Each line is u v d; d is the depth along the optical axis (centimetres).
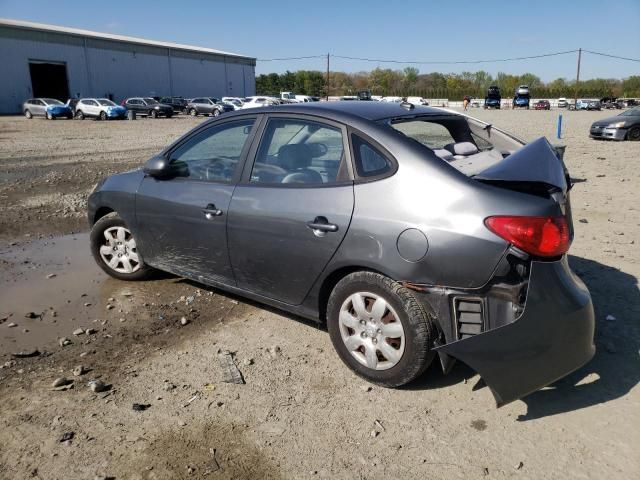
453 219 281
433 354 301
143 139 2145
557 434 280
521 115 4472
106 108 3738
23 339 389
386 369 313
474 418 294
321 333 397
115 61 5681
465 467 258
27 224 735
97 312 436
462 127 418
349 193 318
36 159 1459
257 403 310
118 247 494
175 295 470
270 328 405
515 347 271
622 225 674
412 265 290
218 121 410
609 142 1839
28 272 534
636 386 320
